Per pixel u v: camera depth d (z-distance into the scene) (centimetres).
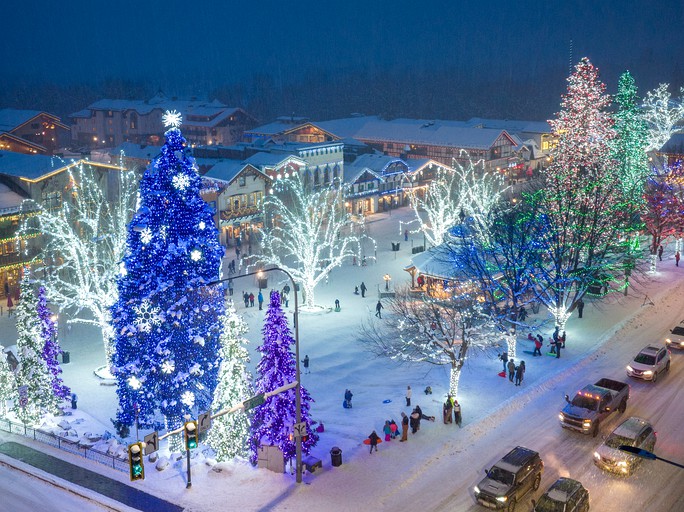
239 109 15312
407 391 4112
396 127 12812
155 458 3453
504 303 5519
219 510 3016
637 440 3403
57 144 12962
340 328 5634
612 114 7056
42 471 3309
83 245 5775
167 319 3806
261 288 6581
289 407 3372
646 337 5194
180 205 3781
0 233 6397
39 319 3897
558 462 3447
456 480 3284
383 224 9450
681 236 6900
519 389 4312
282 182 8744
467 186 9325
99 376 4750
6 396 4025
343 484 3247
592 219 5422
